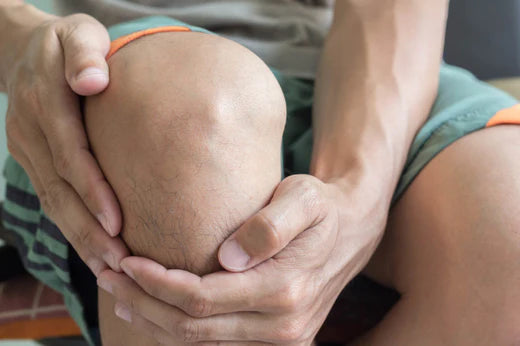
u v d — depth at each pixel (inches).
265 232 14.4
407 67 24.2
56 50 17.3
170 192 15.3
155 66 16.7
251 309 15.1
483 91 25.0
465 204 19.9
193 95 15.9
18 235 25.8
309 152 24.6
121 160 15.9
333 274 17.1
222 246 15.1
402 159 22.4
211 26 27.9
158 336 16.0
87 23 18.1
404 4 26.1
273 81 17.6
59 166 16.7
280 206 14.9
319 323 17.4
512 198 19.0
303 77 28.3
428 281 20.7
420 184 22.2
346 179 20.0
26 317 31.2
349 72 24.0
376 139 21.4
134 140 15.8
